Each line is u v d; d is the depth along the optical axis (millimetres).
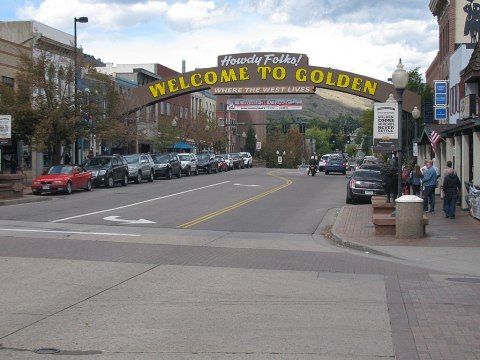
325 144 159500
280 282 10859
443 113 35438
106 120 38812
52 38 45219
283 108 57531
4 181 26906
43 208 24312
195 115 77062
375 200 21062
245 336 7391
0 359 6449
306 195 32656
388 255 14141
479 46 25281
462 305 9180
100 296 9523
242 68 49031
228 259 13359
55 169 32531
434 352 6805
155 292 9852
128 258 13164
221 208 25266
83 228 18516
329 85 48375
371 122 67625
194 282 10711
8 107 33750
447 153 27031
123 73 66188
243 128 118625
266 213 23781
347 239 16156
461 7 39719
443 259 13531
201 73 49750
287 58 48625
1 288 10031
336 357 6602
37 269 11695
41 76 34656
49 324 7863
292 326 7883
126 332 7512
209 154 58281
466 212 22688
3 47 38938
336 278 11352
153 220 20828
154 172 45531
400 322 8141
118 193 32438
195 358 6523
